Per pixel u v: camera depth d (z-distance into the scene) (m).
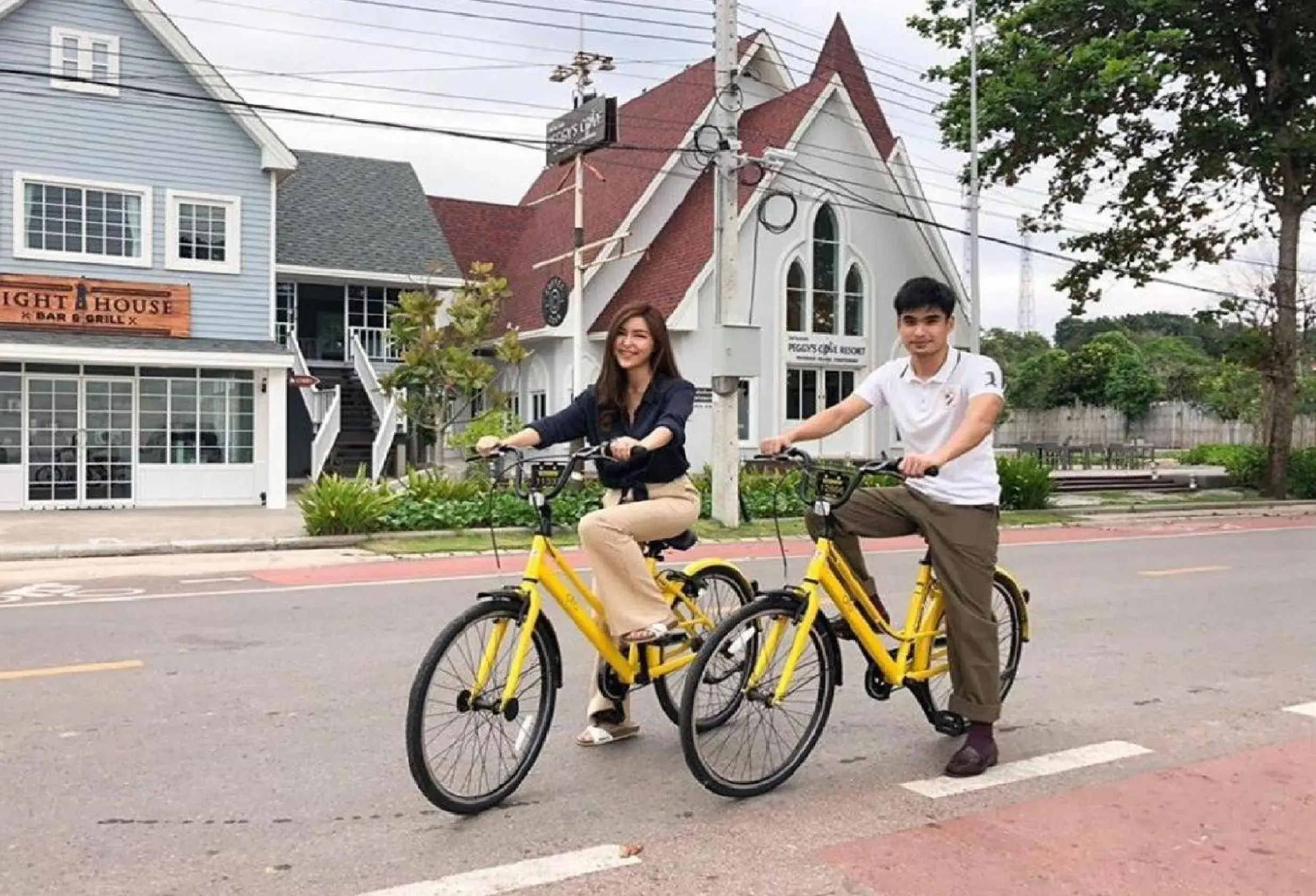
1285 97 24.80
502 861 3.93
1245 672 7.17
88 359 18.25
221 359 19.20
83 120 18.94
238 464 20.22
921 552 13.86
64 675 6.77
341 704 6.11
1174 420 45.97
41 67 18.53
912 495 4.91
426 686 4.19
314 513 14.88
